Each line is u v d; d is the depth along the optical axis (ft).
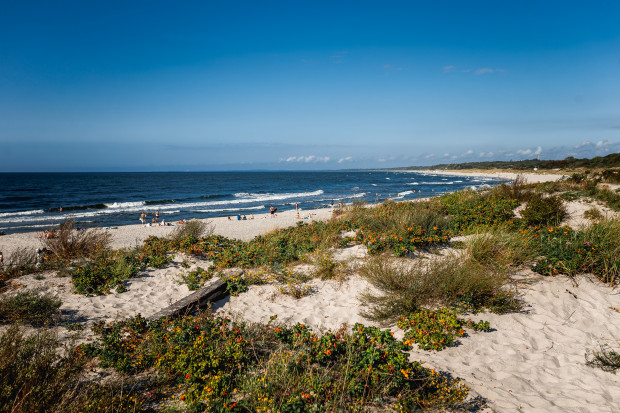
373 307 18.90
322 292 21.76
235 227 70.69
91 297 22.36
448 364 13.65
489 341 15.39
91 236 35.22
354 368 11.83
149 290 23.95
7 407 9.33
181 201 143.02
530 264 22.34
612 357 13.66
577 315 17.29
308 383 11.34
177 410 10.68
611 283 19.71
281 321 18.06
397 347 13.09
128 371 13.10
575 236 24.36
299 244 30.78
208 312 18.42
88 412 9.83
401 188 212.23
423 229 28.35
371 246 26.55
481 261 22.49
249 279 23.63
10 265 27.63
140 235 62.95
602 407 10.82
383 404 10.77
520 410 10.66
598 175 67.82
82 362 12.97
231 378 12.25
